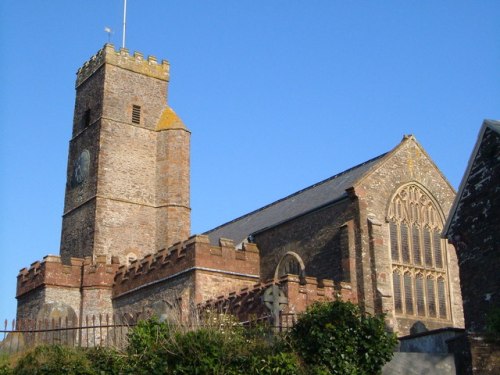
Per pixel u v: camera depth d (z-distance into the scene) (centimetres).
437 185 4375
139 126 5984
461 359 2219
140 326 2173
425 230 4234
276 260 4494
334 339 2102
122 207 5659
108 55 6056
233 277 4209
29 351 2275
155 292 4366
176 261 4225
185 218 5744
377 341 2138
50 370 2086
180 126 5972
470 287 2888
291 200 5309
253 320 2366
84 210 5722
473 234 2925
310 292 3456
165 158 5903
